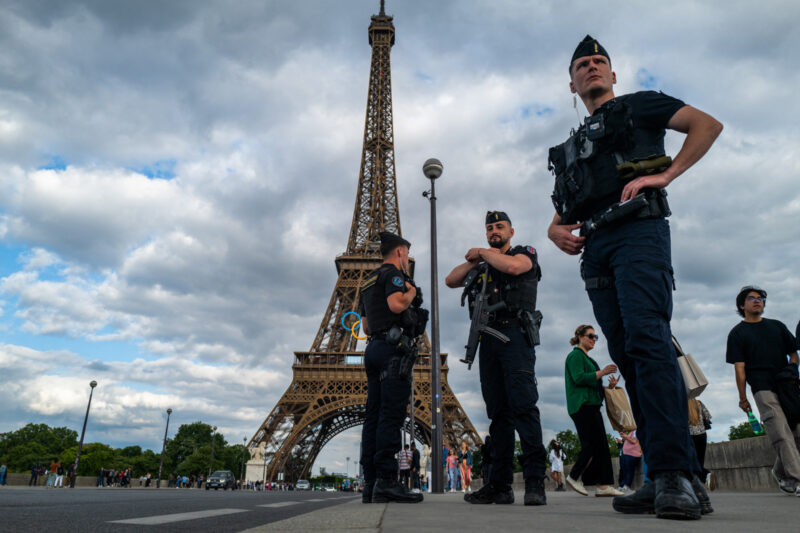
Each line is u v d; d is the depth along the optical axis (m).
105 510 5.21
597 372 9.32
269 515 4.76
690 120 4.07
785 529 2.70
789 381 8.39
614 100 4.50
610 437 96.81
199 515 4.55
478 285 7.00
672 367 3.85
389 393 6.63
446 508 5.18
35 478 52.41
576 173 4.55
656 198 4.18
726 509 4.65
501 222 7.18
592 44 4.90
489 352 6.79
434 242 22.61
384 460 6.61
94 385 52.81
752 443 13.50
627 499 4.32
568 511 4.76
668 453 3.67
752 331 8.76
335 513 4.23
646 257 4.06
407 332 6.91
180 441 161.88
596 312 4.62
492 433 6.89
